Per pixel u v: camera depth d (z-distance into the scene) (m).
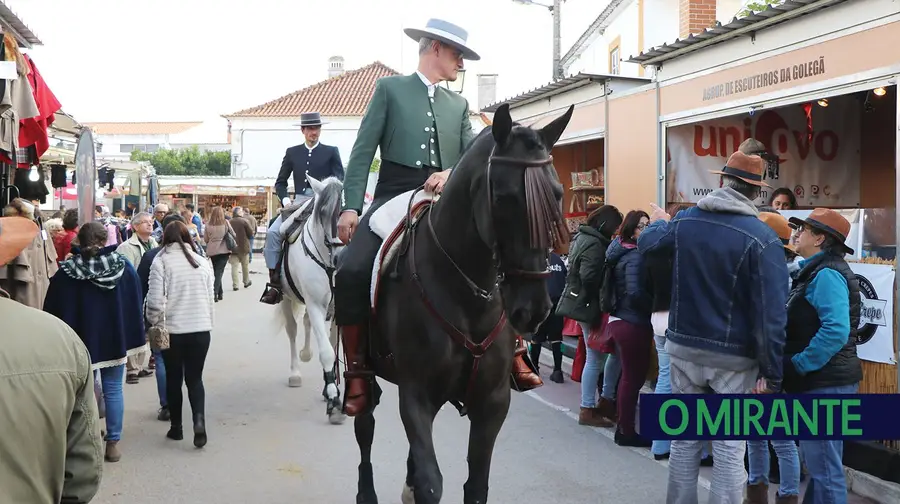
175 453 6.04
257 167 43.19
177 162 60.28
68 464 2.12
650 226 5.47
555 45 15.56
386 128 3.99
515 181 2.74
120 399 5.84
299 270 7.01
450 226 3.19
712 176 8.37
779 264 3.80
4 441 1.92
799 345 4.36
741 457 3.97
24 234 2.20
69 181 17.05
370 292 3.54
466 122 4.14
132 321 5.91
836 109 8.92
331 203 6.83
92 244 5.62
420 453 3.12
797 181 8.84
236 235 18.86
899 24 5.30
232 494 5.16
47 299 5.57
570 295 6.69
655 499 5.10
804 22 6.14
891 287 5.20
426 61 4.04
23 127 7.31
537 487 5.30
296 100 43.66
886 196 8.93
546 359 9.98
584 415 6.89
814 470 4.32
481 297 3.18
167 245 6.14
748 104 6.77
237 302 16.23
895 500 4.85
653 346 7.59
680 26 13.12
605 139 9.13
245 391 8.20
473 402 3.36
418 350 3.25
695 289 3.99
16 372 1.95
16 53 6.27
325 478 5.48
